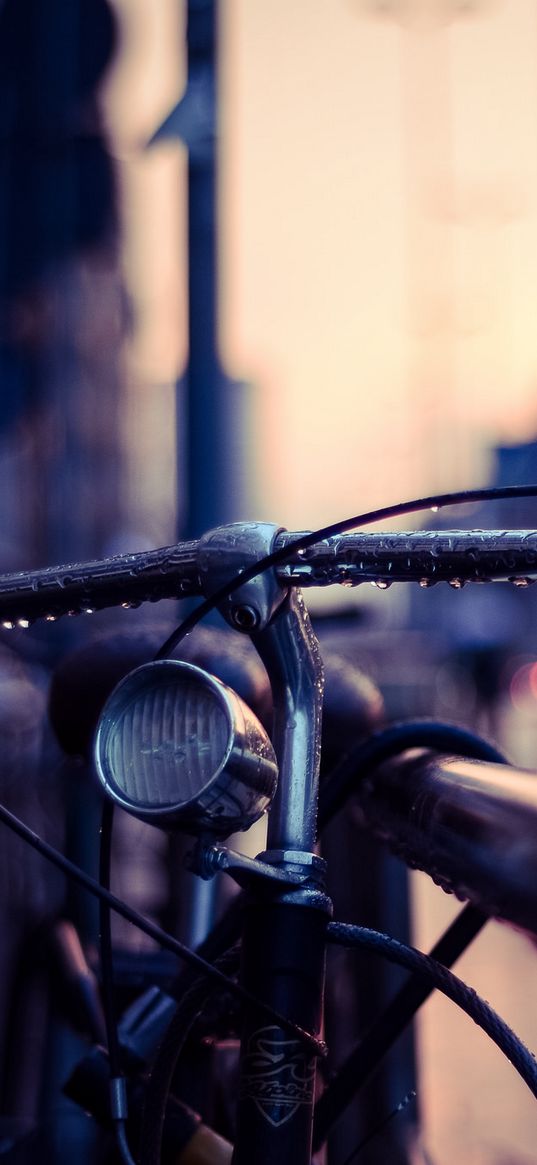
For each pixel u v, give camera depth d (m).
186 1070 1.08
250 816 0.64
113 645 1.08
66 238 4.89
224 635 1.16
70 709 1.10
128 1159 0.83
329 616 1.78
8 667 2.65
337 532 0.70
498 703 14.30
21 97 4.39
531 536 0.68
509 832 0.54
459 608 19.67
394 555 0.70
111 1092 0.86
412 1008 0.93
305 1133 0.67
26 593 0.79
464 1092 3.12
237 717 0.63
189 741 0.64
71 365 5.40
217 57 3.42
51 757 2.33
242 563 0.72
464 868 0.59
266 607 0.71
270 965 0.68
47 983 1.51
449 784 0.69
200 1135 0.97
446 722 0.91
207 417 3.56
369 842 1.63
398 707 2.41
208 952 0.94
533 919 0.51
